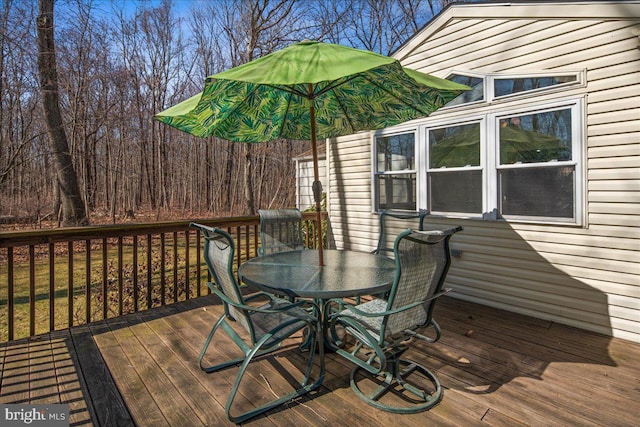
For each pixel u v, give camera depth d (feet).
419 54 14.16
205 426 6.11
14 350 8.92
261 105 9.73
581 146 10.12
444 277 7.09
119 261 11.28
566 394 7.00
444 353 8.81
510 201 11.68
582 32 10.05
